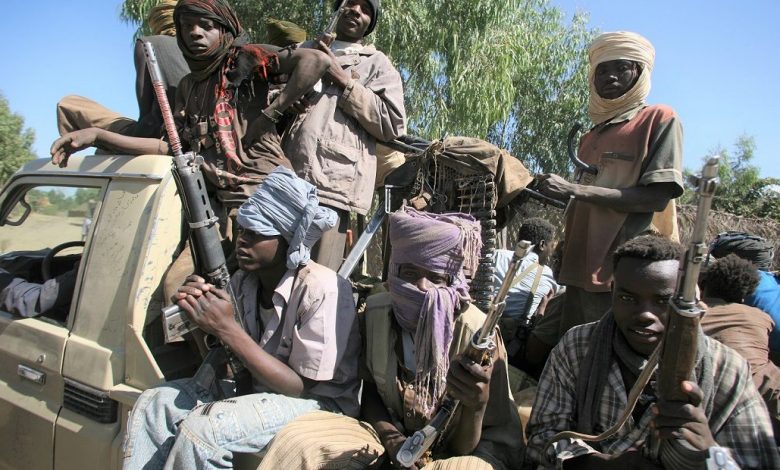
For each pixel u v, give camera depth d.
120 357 2.38
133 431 2.08
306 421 1.97
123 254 2.45
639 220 2.56
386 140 3.07
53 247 3.00
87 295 2.54
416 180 2.96
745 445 1.69
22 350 2.75
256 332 2.35
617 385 1.84
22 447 2.72
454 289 2.08
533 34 14.05
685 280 1.29
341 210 2.98
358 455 1.91
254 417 1.99
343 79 2.92
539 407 2.01
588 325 1.97
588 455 1.75
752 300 3.27
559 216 3.18
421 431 1.80
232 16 2.78
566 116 15.09
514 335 3.13
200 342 2.38
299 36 4.03
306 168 2.90
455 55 10.95
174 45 3.41
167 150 2.80
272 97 2.97
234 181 2.66
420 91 11.52
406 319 2.10
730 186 22.61
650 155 2.52
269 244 2.21
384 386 2.14
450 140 2.86
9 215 3.20
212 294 2.09
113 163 2.64
